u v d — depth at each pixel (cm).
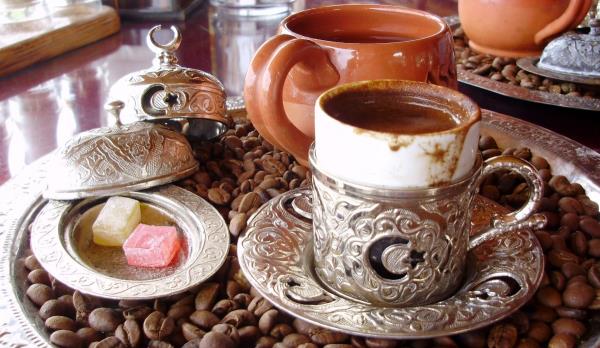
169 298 35
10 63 64
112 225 39
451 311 32
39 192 43
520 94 54
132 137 42
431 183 31
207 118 46
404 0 97
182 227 40
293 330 33
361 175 31
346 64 40
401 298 33
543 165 45
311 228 38
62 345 32
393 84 34
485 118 51
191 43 75
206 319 34
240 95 58
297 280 34
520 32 63
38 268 37
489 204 40
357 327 31
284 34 40
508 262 35
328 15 45
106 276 35
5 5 66
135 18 83
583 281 35
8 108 58
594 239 39
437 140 30
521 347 33
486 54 67
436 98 34
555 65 60
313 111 41
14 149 51
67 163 41
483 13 64
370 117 33
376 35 46
